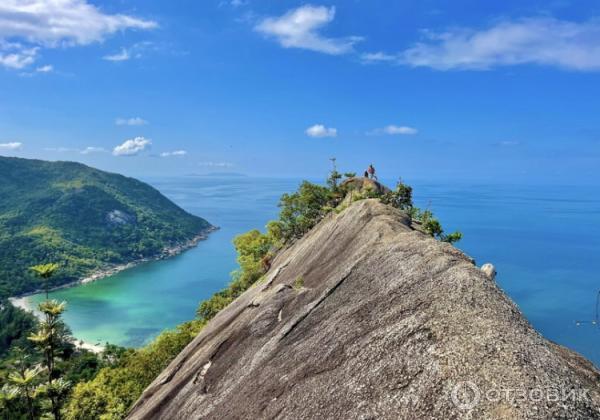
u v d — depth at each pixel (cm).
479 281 1446
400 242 2062
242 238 7850
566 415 938
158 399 2580
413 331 1309
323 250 3081
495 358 1085
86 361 8538
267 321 2280
